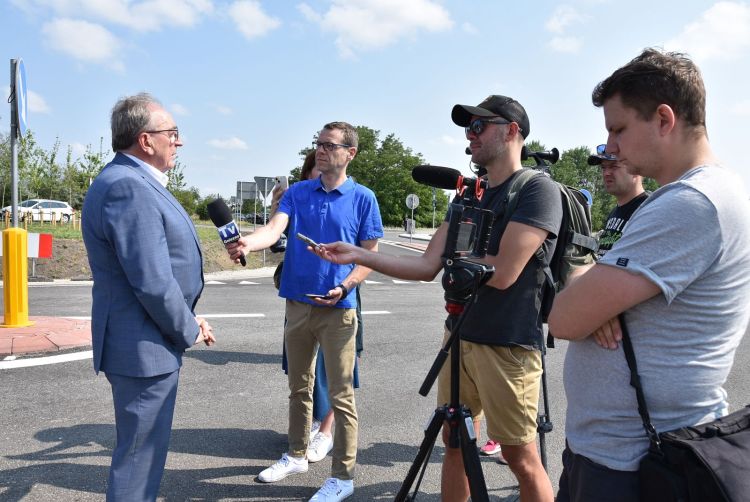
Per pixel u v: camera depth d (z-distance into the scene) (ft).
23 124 21.43
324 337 10.89
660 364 4.93
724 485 4.46
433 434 7.59
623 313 5.11
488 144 8.10
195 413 14.73
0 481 10.76
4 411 14.11
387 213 247.70
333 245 8.30
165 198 8.20
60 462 11.60
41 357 18.51
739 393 17.67
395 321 28.14
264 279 47.65
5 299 21.61
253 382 17.34
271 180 61.21
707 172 4.83
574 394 5.52
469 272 6.91
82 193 122.62
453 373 7.38
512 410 8.03
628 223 5.13
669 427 4.99
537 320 8.02
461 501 8.86
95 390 15.79
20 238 21.59
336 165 11.21
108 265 7.91
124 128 8.16
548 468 12.17
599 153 12.34
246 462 12.06
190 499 10.44
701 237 4.66
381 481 11.41
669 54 5.15
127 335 7.93
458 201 7.84
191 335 8.30
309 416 11.60
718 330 4.87
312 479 11.42
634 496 5.11
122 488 8.00
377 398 16.31
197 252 8.71
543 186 7.80
